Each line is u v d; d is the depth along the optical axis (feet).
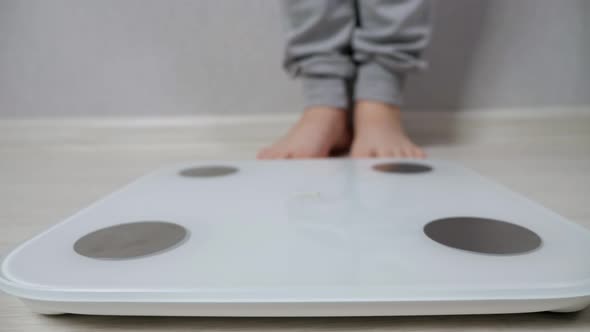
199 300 1.04
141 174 3.00
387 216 1.53
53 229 1.44
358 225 1.44
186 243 1.31
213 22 4.06
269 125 4.23
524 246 1.24
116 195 1.85
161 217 1.55
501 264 1.15
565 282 1.06
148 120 4.24
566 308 1.10
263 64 4.14
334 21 3.25
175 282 1.08
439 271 1.11
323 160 2.60
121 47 4.10
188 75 4.17
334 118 3.22
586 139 4.16
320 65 3.21
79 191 2.58
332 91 3.23
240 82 4.18
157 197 1.81
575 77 4.20
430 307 1.05
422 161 2.55
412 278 1.08
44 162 3.51
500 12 4.06
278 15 4.03
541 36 4.12
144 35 4.09
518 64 4.17
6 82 4.15
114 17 4.04
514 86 4.22
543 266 1.14
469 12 4.05
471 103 4.24
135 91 4.19
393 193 1.82
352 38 3.32
